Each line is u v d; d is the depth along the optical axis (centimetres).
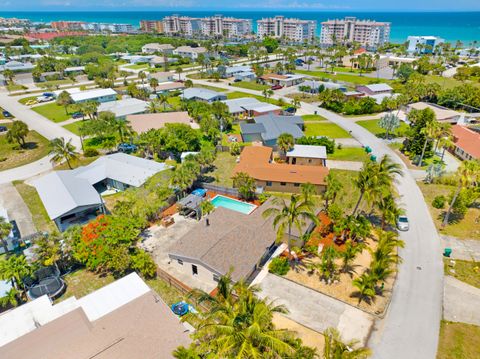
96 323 3038
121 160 6681
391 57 19988
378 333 3316
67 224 5175
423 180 6475
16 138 8244
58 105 12031
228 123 9669
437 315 3522
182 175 5603
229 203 5728
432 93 11269
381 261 3522
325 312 3553
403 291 3838
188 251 4100
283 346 2133
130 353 2697
